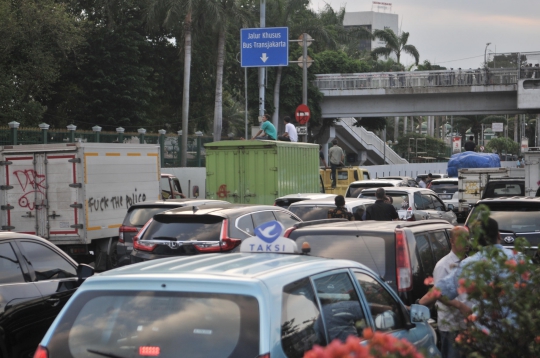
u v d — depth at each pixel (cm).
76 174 1584
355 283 495
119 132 3042
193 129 5178
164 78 4891
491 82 4747
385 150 7081
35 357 405
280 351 379
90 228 1593
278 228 539
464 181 2906
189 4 3644
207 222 1097
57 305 781
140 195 1781
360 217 1373
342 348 282
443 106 4978
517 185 2264
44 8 3522
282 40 3019
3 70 3509
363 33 8044
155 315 394
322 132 5800
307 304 422
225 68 5166
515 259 461
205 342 378
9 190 1625
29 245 784
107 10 4331
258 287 385
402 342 314
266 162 1984
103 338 397
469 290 434
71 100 4516
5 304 714
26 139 2489
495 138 10719
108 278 414
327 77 5128
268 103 5100
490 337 430
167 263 457
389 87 4981
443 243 881
